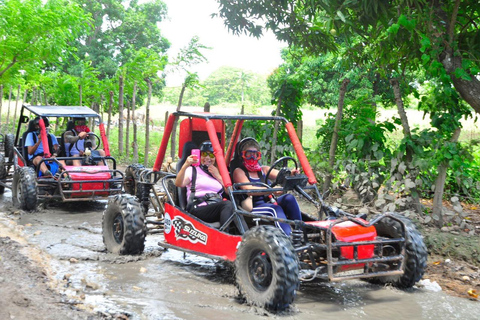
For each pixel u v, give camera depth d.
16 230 7.57
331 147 9.38
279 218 5.09
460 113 7.88
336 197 9.16
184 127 6.66
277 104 11.05
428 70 7.71
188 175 5.98
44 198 9.30
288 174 5.57
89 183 9.23
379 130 8.71
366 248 4.92
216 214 5.66
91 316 4.23
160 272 5.82
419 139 7.85
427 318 4.64
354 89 19.39
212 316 4.48
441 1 8.19
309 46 10.44
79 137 10.00
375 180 8.54
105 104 19.70
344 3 7.76
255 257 4.79
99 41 36.38
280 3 10.06
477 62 8.00
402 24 7.42
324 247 4.73
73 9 16.03
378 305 4.95
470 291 5.39
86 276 5.53
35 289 4.81
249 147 5.98
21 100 30.27
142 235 6.34
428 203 9.14
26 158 9.93
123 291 5.09
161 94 35.31
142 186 7.11
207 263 6.25
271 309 4.58
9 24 14.91
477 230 7.50
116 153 17.00
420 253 5.24
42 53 15.81
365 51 10.09
